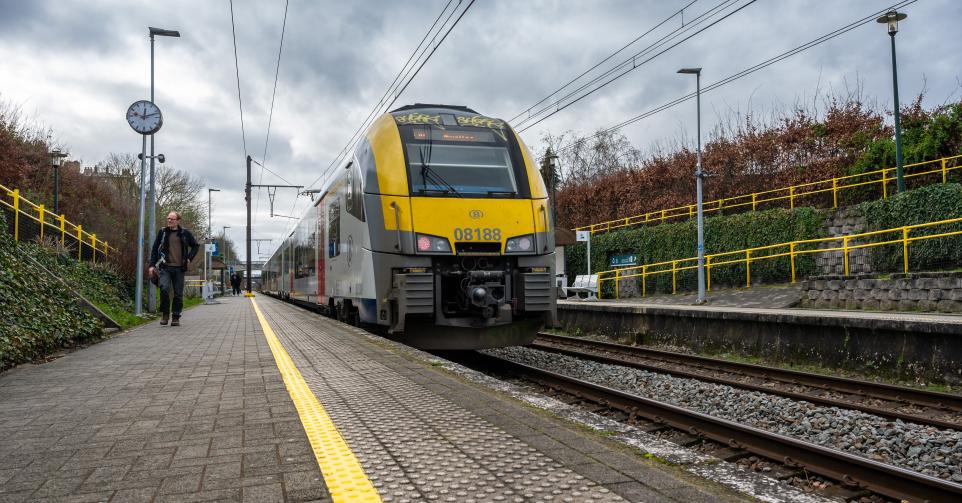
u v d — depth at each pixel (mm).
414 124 9984
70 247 18859
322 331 11258
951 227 18109
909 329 9703
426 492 2906
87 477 3162
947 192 18406
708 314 13648
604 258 32531
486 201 9422
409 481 3062
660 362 11984
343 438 3850
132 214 25688
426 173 9461
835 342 11008
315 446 3674
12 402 5008
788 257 23219
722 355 13242
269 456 3492
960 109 23203
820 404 7941
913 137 24484
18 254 11469
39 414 4570
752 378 10141
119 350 8492
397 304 9031
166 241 12727
